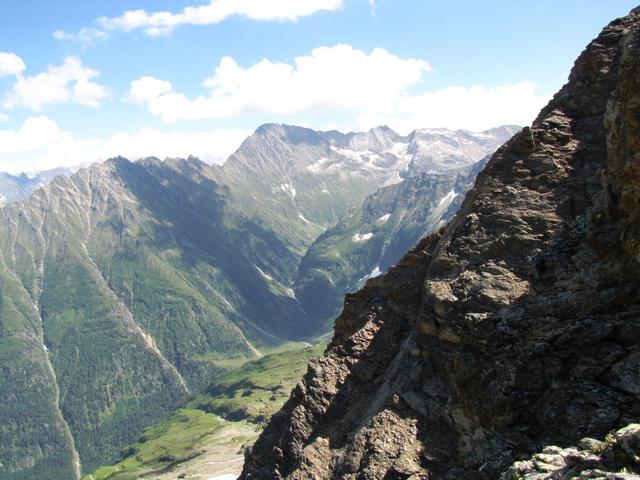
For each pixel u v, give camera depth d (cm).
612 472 2359
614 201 3494
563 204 4009
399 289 5100
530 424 3225
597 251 3509
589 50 4734
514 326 3562
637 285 3247
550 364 3256
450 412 3697
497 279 3875
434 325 4062
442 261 4275
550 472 2631
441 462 3556
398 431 3831
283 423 4944
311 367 5038
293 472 4194
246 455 5381
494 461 3166
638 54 3316
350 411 4534
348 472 3856
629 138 3306
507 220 4125
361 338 4978
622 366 3047
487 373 3453
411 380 4081
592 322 3259
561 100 4691
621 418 2892
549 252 3788
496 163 4516
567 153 4291
